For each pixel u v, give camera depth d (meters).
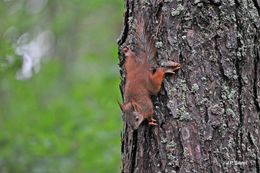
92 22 26.31
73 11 22.05
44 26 22.09
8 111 19.16
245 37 6.76
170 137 6.69
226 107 6.65
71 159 14.88
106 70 19.25
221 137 6.62
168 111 6.71
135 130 6.95
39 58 20.25
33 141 15.02
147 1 6.97
